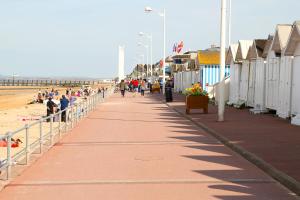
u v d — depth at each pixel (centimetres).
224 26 2353
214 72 4791
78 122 2464
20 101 6925
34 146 1440
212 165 1195
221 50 2352
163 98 5519
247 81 3259
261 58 2902
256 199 844
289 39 2288
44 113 4172
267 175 1062
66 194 895
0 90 12169
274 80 2655
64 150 1480
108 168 1159
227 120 2381
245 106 3284
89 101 3175
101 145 1591
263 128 1980
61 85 16375
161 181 1002
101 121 2548
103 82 19662
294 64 2331
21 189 942
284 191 905
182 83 6669
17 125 3072
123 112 3247
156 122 2469
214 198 853
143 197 866
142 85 6650
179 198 855
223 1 2350
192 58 5744
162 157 1326
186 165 1196
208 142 1656
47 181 1013
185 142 1658
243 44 3356
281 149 1374
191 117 2611
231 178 1030
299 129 1928
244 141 1561
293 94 2344
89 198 862
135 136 1844
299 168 1072
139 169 1143
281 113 2497
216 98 3766
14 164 1143
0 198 870
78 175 1075
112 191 915
